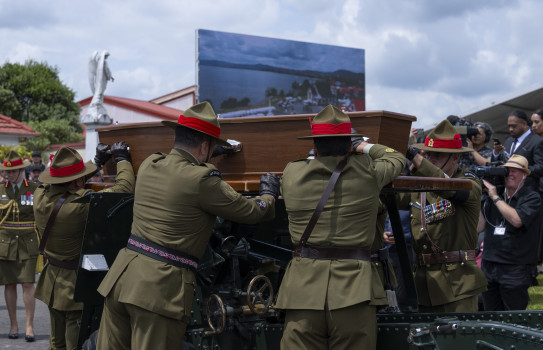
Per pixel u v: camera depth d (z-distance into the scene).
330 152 3.28
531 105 12.67
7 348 6.82
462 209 4.25
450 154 4.32
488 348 3.06
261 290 3.65
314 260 3.21
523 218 5.35
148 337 3.32
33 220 7.32
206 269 3.67
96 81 17.66
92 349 3.76
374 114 3.62
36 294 4.92
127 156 4.19
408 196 4.48
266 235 4.14
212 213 3.43
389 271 4.07
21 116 44.56
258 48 26.66
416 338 3.18
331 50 29.58
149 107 30.41
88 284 3.86
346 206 3.19
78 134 42.50
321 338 3.21
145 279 3.34
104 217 3.76
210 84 25.14
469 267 4.25
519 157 5.50
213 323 3.63
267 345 3.58
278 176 3.73
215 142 3.61
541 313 3.38
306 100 28.42
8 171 7.23
